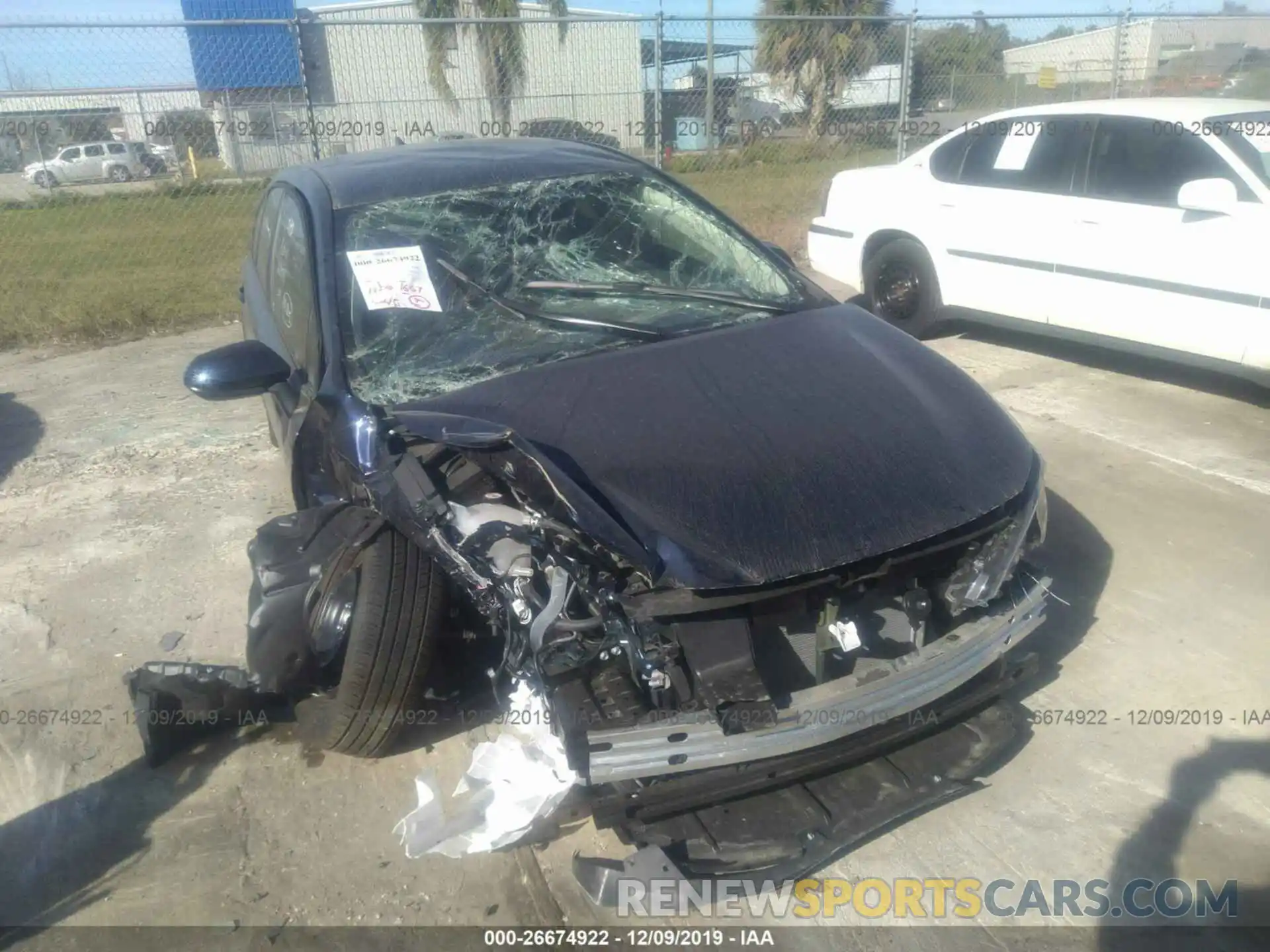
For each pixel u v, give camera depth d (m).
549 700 2.47
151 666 3.31
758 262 3.89
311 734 3.13
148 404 6.39
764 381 3.01
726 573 2.39
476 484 2.87
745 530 2.48
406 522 2.72
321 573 2.91
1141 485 4.75
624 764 2.37
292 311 3.73
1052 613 3.80
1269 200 5.10
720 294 3.56
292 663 2.97
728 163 11.47
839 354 3.19
